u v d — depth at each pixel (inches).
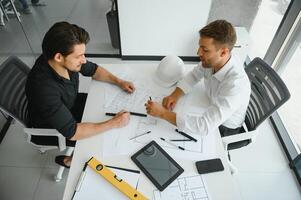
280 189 70.9
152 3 94.2
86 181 39.0
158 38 105.0
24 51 104.2
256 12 101.9
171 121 47.0
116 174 40.0
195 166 41.6
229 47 43.9
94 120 48.6
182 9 96.0
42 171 71.4
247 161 76.8
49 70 45.5
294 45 83.9
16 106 52.3
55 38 40.8
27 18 116.0
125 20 99.0
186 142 44.8
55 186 68.3
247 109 60.9
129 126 46.8
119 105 51.3
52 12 129.8
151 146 43.7
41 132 51.6
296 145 80.7
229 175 40.6
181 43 106.7
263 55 105.8
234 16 103.8
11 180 69.5
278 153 79.3
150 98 53.2
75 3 137.3
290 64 89.7
